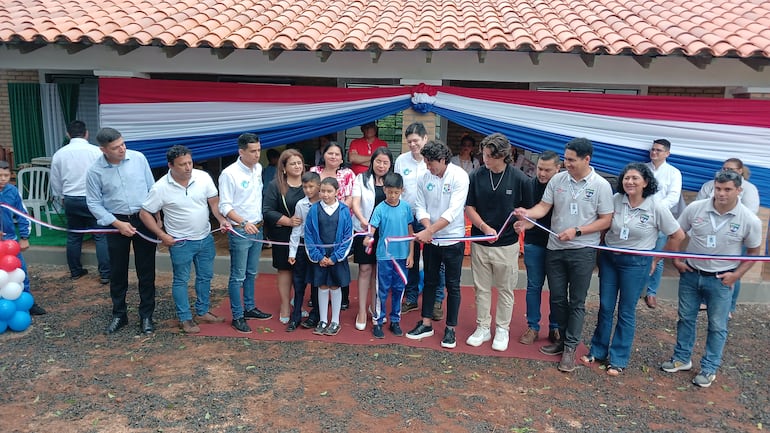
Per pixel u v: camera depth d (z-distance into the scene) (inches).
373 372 173.3
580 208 169.5
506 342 190.9
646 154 249.0
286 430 141.5
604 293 177.0
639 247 167.3
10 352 181.9
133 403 152.4
